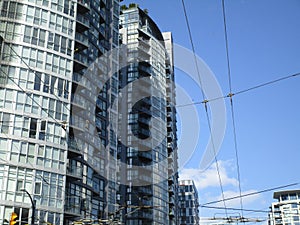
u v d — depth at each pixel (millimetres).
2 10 46312
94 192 49594
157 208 73500
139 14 87250
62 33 49062
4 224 38188
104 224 32406
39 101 44594
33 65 45656
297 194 135125
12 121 42469
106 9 64812
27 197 40406
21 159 41531
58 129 44844
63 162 43938
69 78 47812
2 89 43219
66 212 42625
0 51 44469
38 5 48344
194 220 126500
